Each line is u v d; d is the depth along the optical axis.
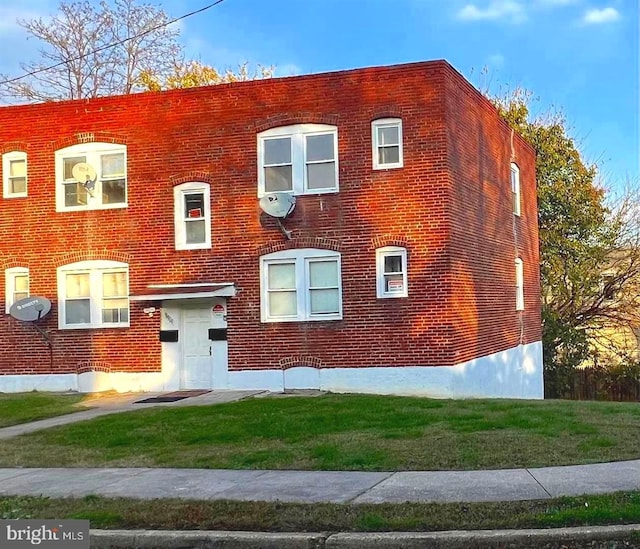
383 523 6.91
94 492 8.68
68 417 15.24
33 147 20.20
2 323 20.12
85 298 19.77
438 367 17.34
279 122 18.61
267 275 18.62
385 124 18.02
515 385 23.19
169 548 6.91
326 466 9.50
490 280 20.94
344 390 17.89
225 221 18.88
